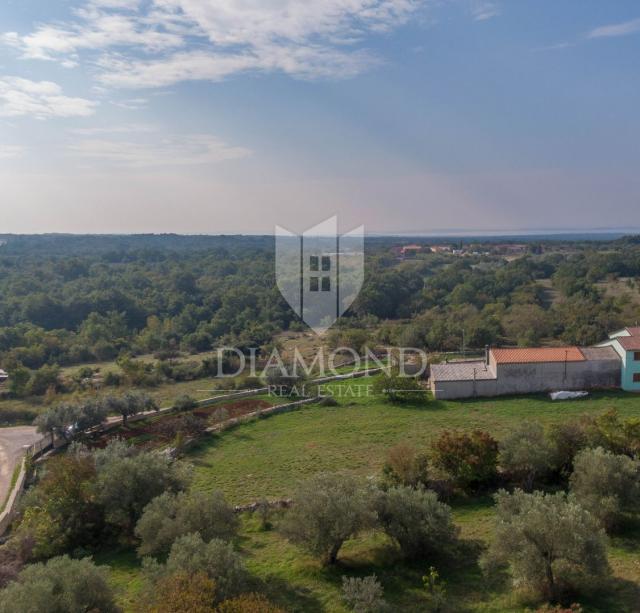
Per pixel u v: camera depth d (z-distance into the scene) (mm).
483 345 68250
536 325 74500
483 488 28891
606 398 44500
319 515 22469
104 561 25094
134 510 27266
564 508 19938
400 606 19781
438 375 47812
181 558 19156
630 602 18719
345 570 22375
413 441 37312
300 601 20438
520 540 19609
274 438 40531
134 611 18984
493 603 19516
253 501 29875
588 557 18609
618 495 23594
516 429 30000
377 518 22891
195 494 25500
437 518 22875
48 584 17516
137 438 41812
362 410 45719
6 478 36656
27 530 26625
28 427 47844
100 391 58406
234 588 18625
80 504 27672
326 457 35812
